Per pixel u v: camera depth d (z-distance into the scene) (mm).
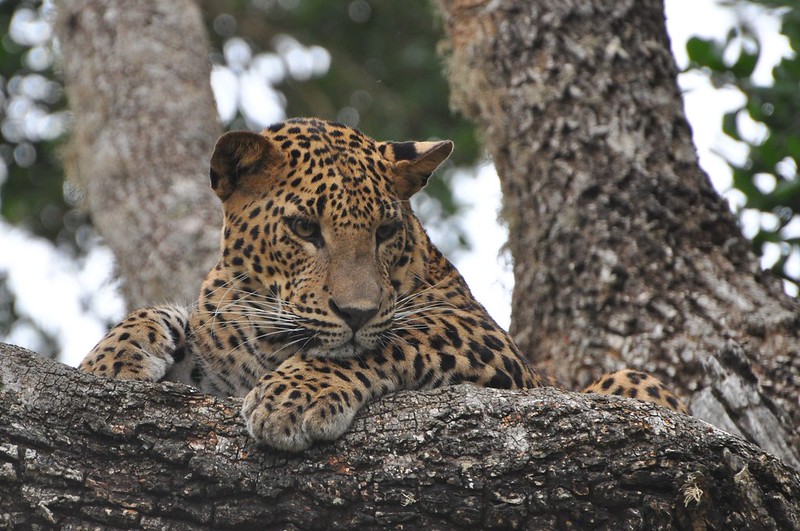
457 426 7480
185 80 15398
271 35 19953
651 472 7168
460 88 13242
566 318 11500
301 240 9367
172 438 7406
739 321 10766
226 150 9531
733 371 10047
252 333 9781
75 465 7199
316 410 7609
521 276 12156
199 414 7566
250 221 9625
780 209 12500
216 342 9992
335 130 9969
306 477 7375
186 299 13297
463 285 10711
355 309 8938
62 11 16078
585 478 7203
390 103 19703
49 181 19141
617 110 12008
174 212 14047
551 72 12297
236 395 10148
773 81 12766
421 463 7359
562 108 12141
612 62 12180
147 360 9547
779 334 10602
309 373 8453
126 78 15203
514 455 7324
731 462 7234
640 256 11328
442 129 19562
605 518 7117
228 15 19656
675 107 12133
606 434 7328
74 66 15703
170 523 7156
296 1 19844
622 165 11750
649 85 12164
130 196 14422
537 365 11531
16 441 7137
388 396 7824
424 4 20016
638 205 11539
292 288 9375
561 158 11969
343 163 9477
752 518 7172
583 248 11547
